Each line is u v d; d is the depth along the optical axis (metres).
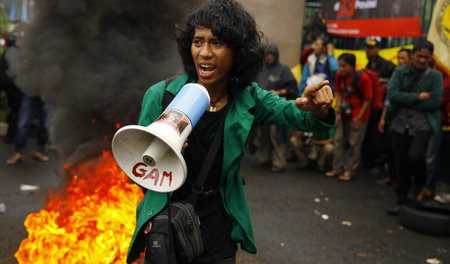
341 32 7.13
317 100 1.46
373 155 6.51
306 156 6.54
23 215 3.87
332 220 4.31
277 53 5.99
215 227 1.71
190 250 1.59
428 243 3.79
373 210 4.70
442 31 4.75
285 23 7.50
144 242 1.73
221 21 1.54
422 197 4.98
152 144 1.40
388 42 7.28
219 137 1.66
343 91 5.87
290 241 3.70
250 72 1.67
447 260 3.42
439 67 4.80
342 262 3.32
